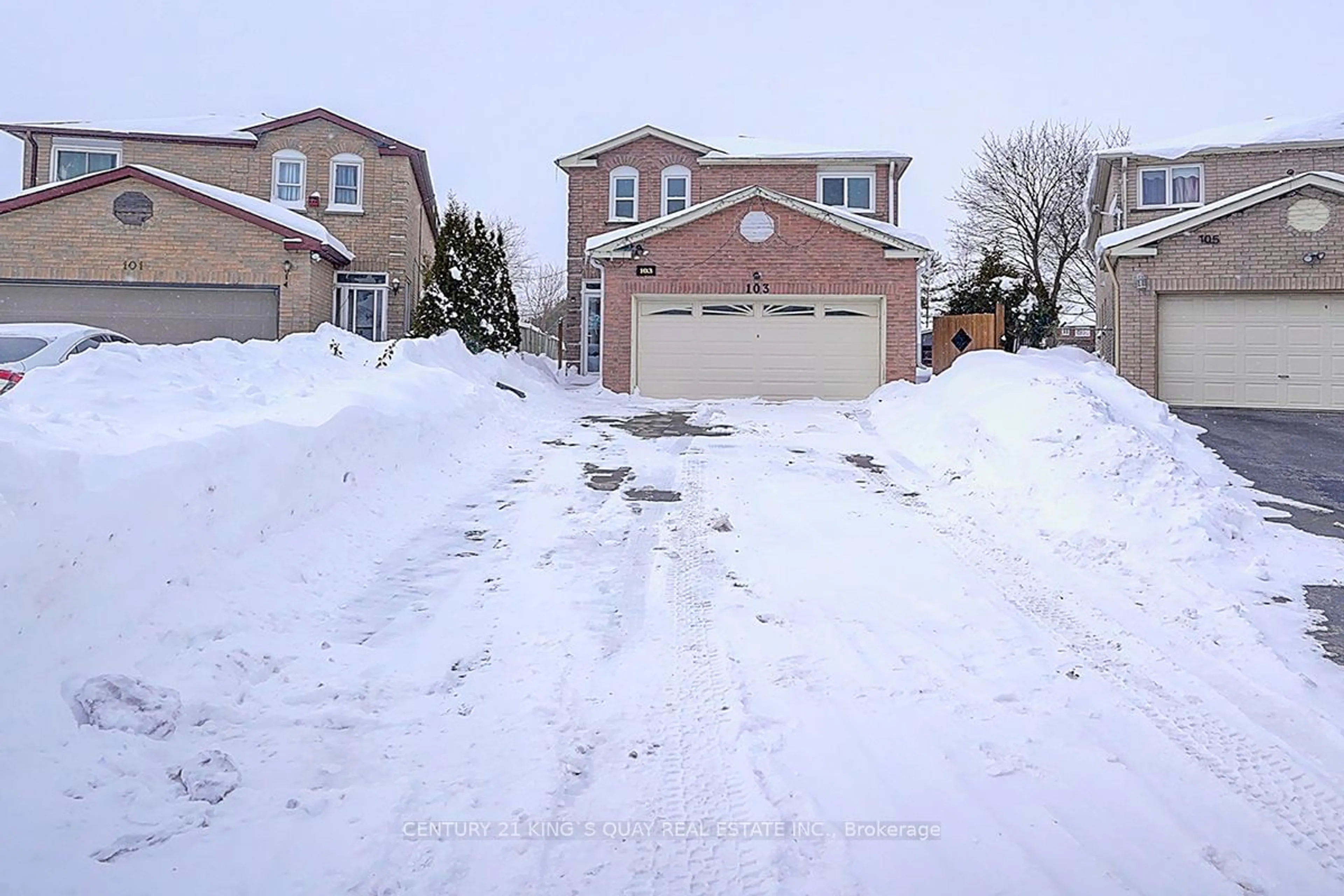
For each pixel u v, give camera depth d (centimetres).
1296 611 607
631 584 635
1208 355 1738
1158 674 504
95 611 438
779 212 1803
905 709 456
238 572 553
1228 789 389
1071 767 405
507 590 612
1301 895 320
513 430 1223
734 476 976
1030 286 2730
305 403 813
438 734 420
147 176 1911
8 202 1884
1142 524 742
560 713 443
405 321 2347
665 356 1819
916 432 1189
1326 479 1042
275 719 421
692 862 331
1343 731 443
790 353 1806
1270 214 1692
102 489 464
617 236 1816
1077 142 3744
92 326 1925
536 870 323
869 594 623
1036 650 532
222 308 1950
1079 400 985
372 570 642
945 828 356
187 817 342
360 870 318
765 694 471
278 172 2330
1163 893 319
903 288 1784
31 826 322
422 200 2700
